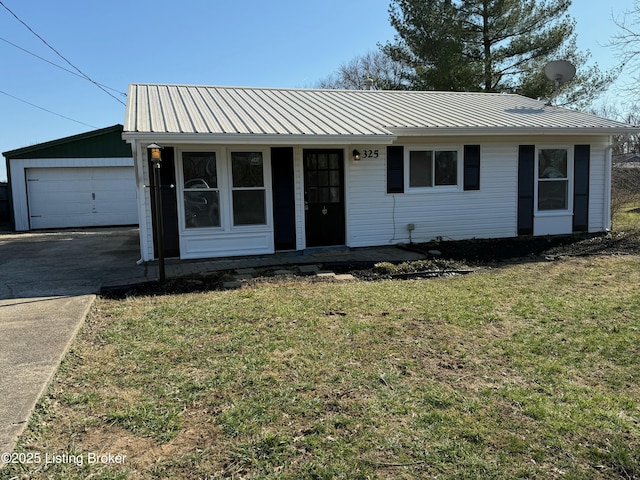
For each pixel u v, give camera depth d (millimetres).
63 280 6812
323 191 9516
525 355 3865
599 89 17906
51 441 2604
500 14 17812
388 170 9766
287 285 6488
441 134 9391
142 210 8227
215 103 10023
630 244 9734
